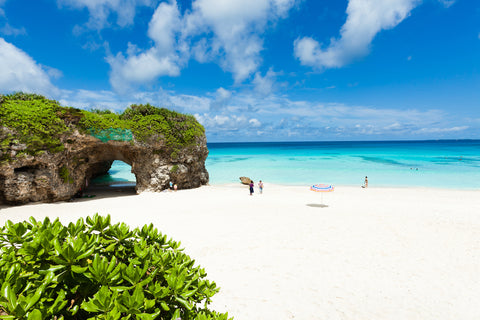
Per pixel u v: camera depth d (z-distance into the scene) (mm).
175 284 2490
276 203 20594
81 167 24047
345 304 6973
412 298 7254
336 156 78062
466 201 21484
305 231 12906
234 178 40906
